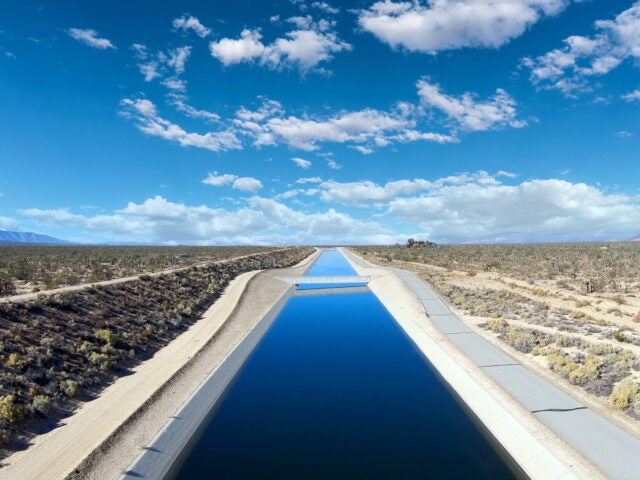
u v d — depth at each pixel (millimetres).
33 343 23984
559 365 23750
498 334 32594
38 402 18625
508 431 18594
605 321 33281
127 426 18125
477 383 23547
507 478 15938
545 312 37469
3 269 52938
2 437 16047
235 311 45062
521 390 21750
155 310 37812
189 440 19125
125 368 25844
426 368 29797
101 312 32094
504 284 56375
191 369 26453
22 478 14195
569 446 16219
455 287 54781
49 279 42906
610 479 14102
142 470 15766
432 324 38031
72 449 16094
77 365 23453
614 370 22609
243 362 31594
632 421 17703
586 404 19625
